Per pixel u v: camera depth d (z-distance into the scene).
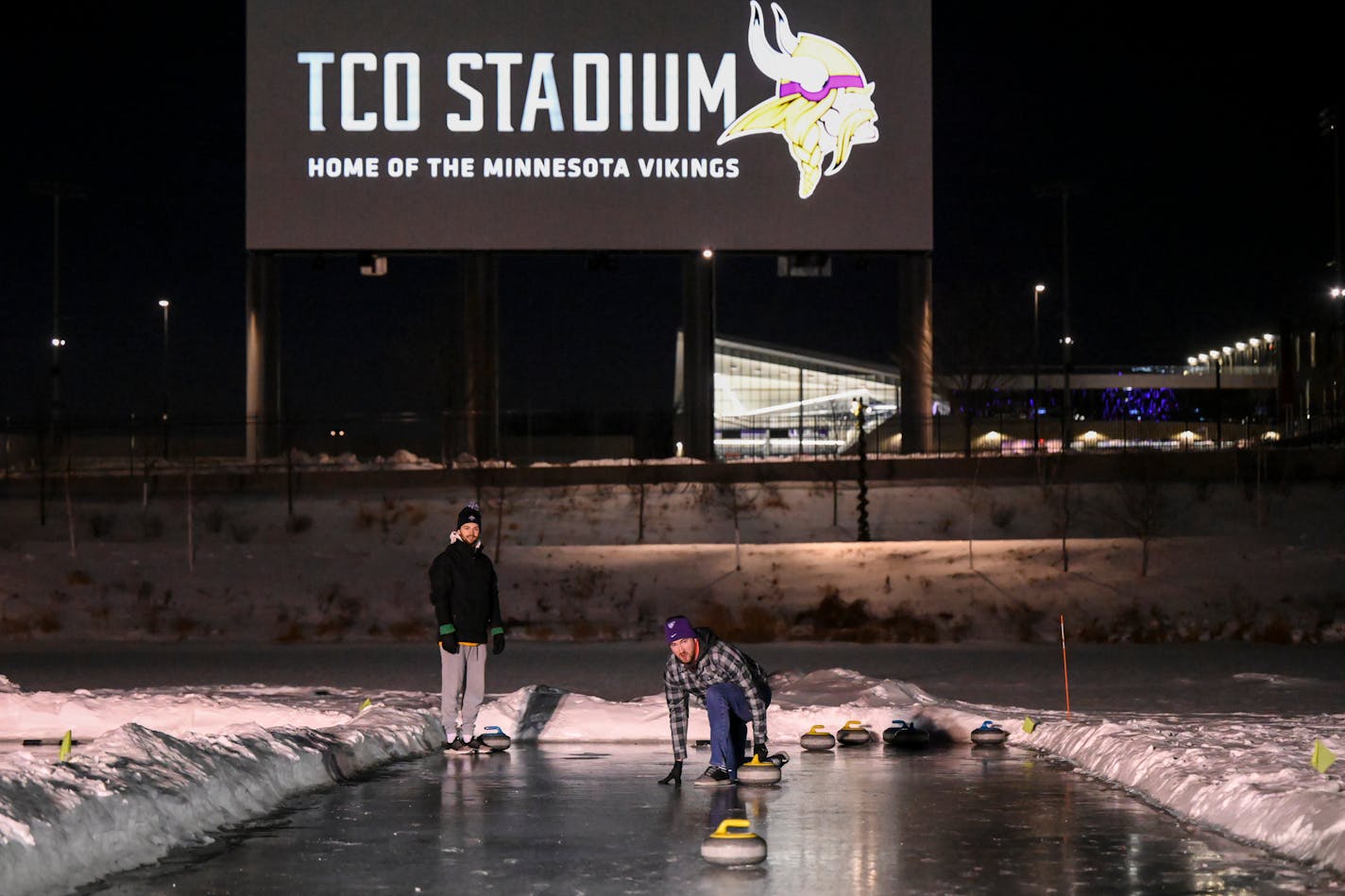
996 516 58.78
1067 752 15.02
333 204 75.19
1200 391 112.25
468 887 8.79
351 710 17.75
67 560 49.28
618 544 56.28
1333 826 9.60
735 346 112.56
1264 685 23.77
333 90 75.06
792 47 74.62
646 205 75.00
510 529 58.47
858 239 74.75
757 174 74.81
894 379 112.50
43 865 8.66
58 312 89.06
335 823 11.03
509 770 14.27
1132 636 35.94
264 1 74.81
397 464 74.25
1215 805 11.07
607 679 25.22
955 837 10.41
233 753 12.28
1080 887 8.76
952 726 17.30
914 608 43.19
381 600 44.78
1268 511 58.09
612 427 91.62
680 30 74.81
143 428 88.75
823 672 21.67
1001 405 86.88
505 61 74.94
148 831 9.89
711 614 40.03
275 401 78.06
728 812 11.59
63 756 11.01
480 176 75.19
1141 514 52.31
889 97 74.56
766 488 64.50
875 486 65.56
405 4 75.00
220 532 57.44
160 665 28.61
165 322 85.62
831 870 9.29
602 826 10.93
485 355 76.88
